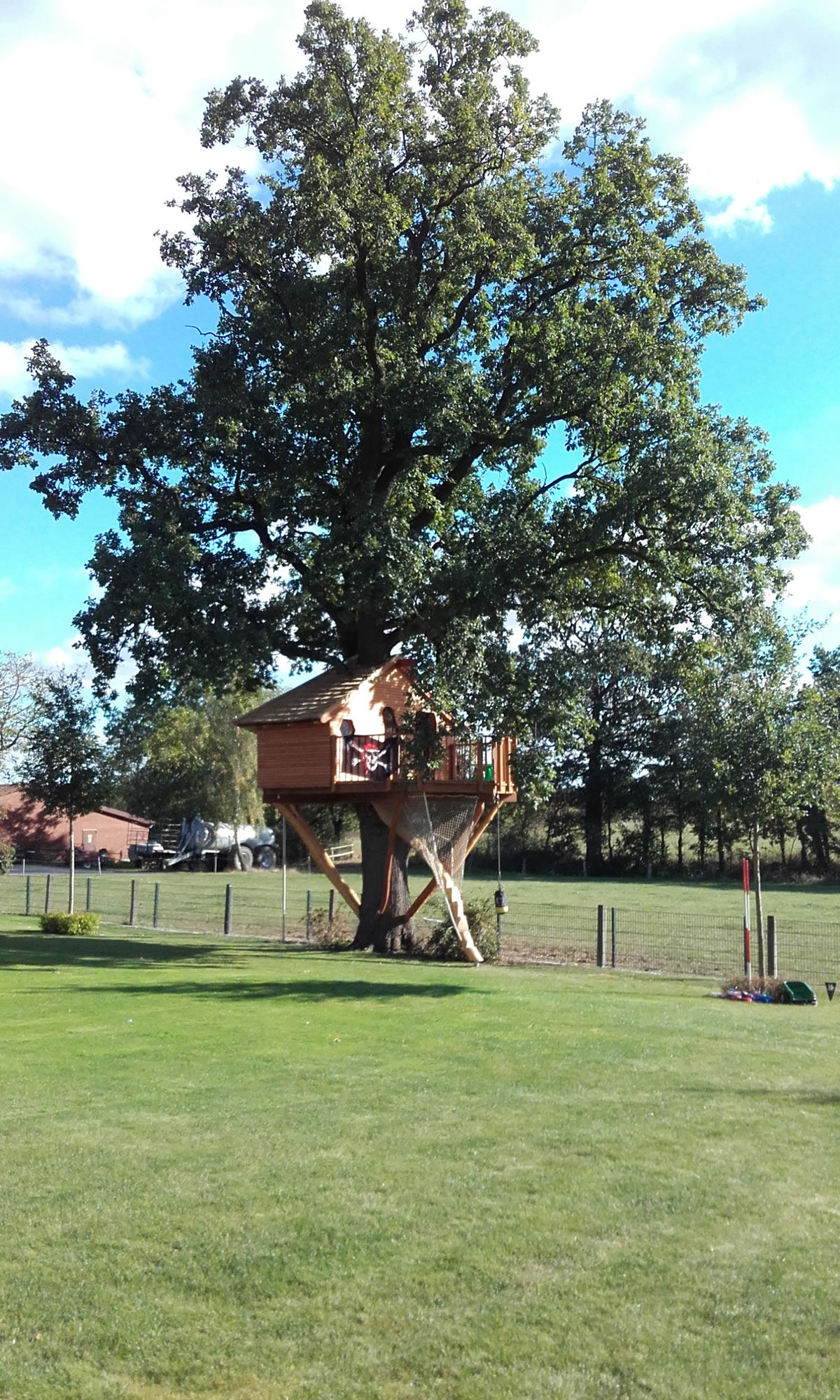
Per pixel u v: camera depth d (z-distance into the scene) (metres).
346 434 24.12
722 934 28.20
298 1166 6.77
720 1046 10.98
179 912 35.12
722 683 19.45
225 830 67.38
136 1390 4.21
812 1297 4.94
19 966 18.78
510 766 23.98
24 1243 5.57
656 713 59.84
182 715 70.38
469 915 23.36
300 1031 11.84
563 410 22.59
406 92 22.12
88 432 23.61
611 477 23.20
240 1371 4.33
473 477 25.91
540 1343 4.52
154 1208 6.04
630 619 24.70
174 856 68.62
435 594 21.70
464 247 21.81
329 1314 4.79
